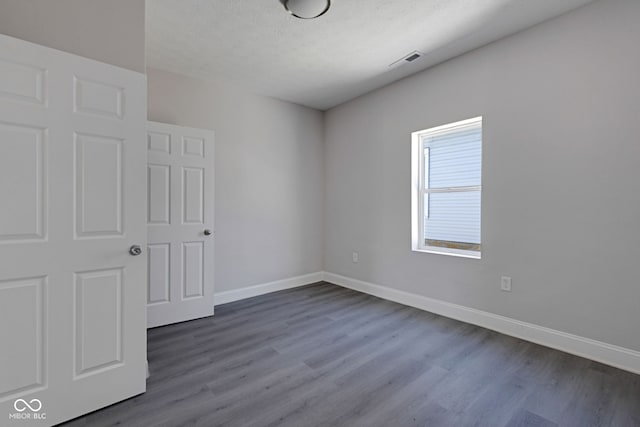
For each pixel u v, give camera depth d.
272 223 3.85
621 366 1.98
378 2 2.04
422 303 3.18
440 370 2.00
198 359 2.15
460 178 2.97
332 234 4.26
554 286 2.27
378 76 3.23
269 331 2.64
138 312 1.71
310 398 1.71
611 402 1.66
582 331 2.15
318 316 2.99
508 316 2.53
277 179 3.89
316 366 2.05
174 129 2.81
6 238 1.34
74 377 1.51
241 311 3.15
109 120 1.60
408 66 3.01
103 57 1.66
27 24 1.47
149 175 2.68
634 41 1.92
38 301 1.42
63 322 1.48
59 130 1.45
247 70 3.05
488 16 2.21
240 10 2.12
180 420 1.53
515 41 2.44
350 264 4.00
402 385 1.83
